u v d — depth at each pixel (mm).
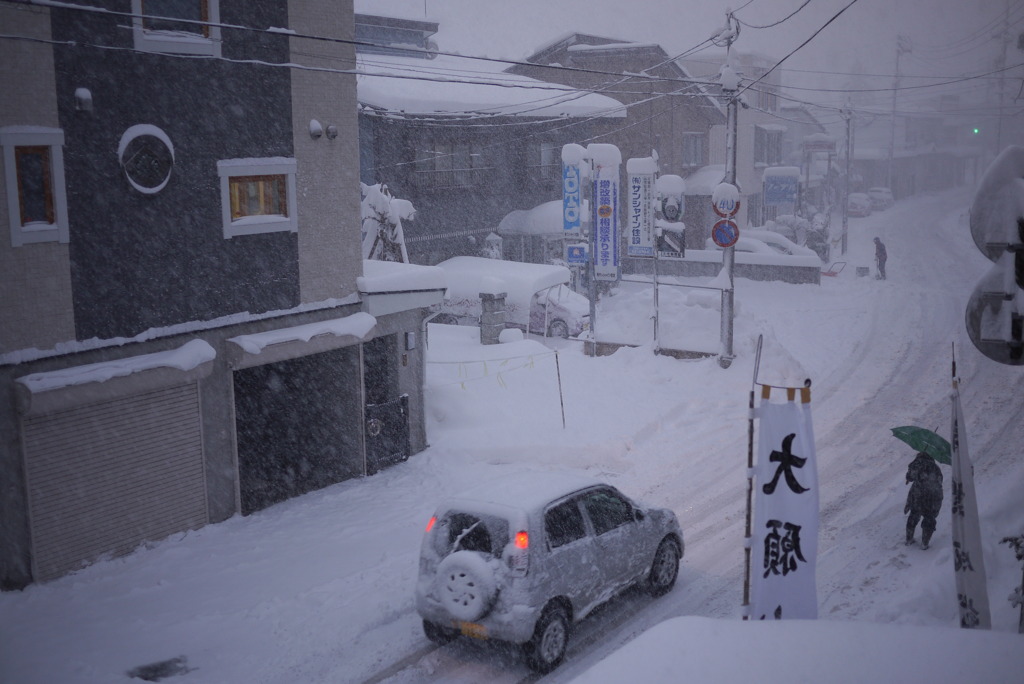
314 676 8703
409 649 9289
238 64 13016
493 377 19422
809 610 7082
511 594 8352
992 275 6934
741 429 17969
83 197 11211
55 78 10781
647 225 23453
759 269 37875
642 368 22203
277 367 15367
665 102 40219
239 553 12078
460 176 32562
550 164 36156
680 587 10719
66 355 11109
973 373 21828
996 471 14500
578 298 28188
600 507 9727
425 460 16219
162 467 12320
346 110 14852
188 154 12461
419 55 37312
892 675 4734
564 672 8672
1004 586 9734
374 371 16344
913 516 11500
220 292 13125
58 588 10789
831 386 21188
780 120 60688
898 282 37656
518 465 16062
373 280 15289
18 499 10656
